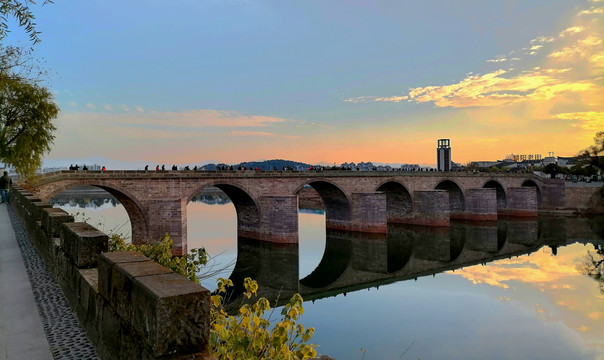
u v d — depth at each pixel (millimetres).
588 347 24203
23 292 8984
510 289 37750
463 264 49969
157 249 10602
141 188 45312
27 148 33500
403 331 26594
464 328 27266
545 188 98938
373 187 69625
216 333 5047
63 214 11523
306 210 114812
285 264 47500
